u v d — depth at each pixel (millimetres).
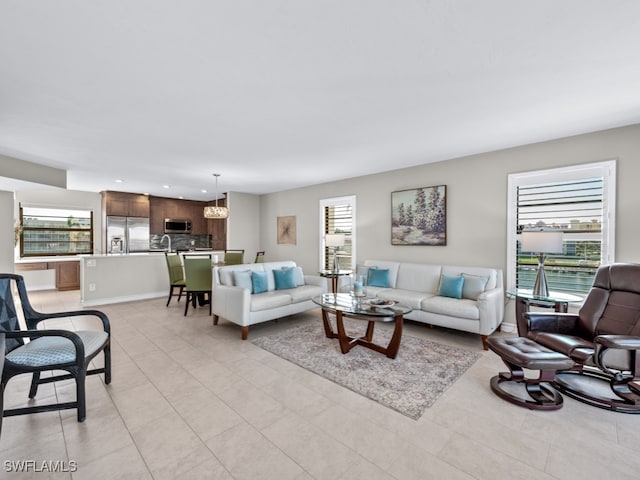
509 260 3844
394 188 5031
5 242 4785
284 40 1730
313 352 3121
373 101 2506
